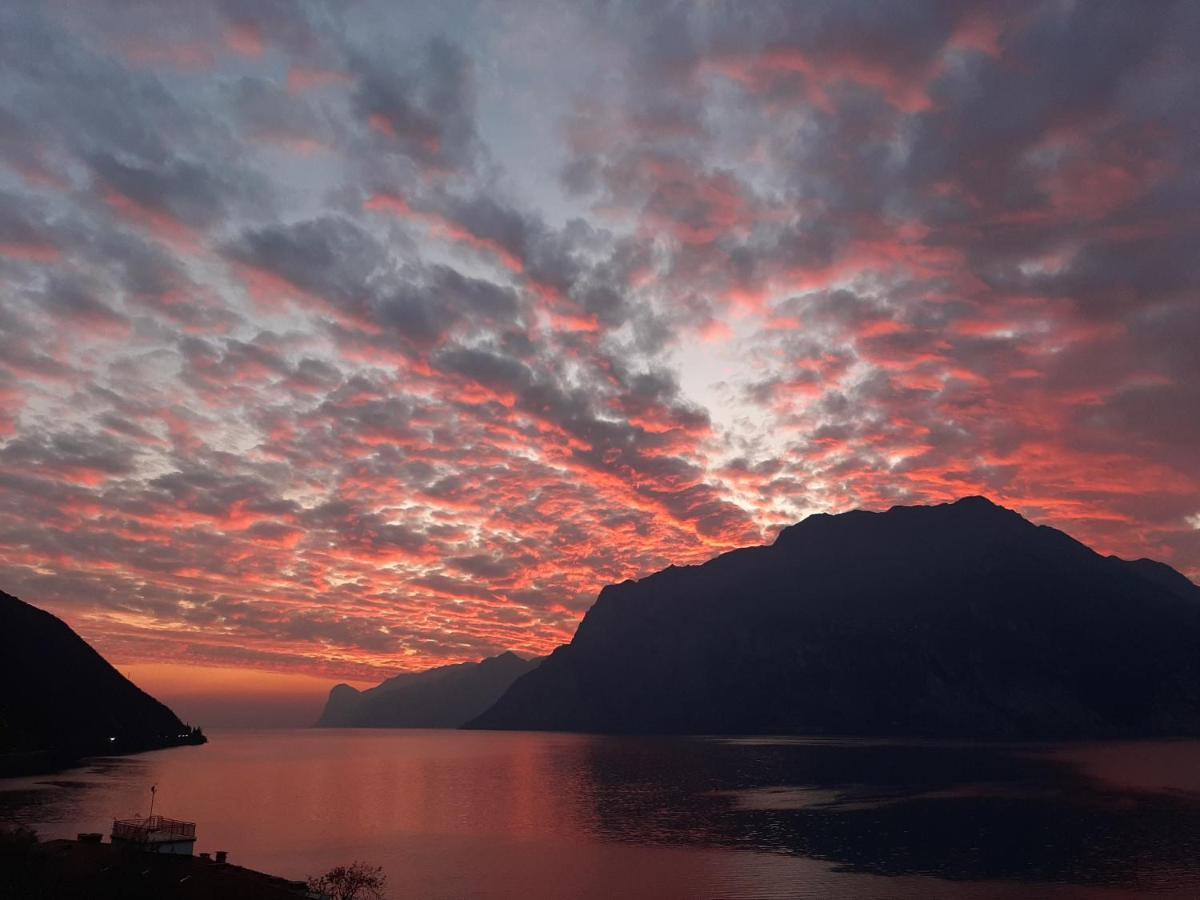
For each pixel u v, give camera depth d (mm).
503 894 74250
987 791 153875
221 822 111750
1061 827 111938
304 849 93000
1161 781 169750
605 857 91625
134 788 144000
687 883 79375
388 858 89000
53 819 100812
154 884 49250
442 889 75688
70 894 45344
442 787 166500
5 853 48312
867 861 90188
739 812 129000
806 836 106312
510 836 105000
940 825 114250
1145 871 85312
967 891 77125
